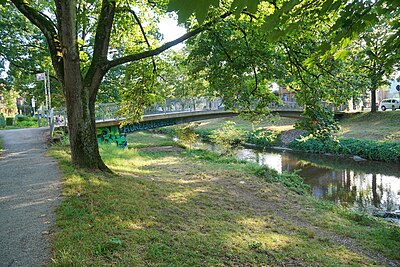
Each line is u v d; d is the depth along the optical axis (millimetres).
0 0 4730
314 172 22500
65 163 10891
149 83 14047
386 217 13031
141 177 11430
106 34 10062
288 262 5586
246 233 6996
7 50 20875
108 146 19797
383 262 6410
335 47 3711
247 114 13039
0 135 20188
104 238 5250
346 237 7941
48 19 10898
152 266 4578
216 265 4926
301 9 2951
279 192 13047
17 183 8820
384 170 22109
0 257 4664
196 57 10742
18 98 71062
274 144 33875
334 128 10086
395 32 4133
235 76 11016
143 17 14445
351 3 2951
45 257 4645
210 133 39750
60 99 31062
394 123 32812
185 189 10664
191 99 31922
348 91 10555
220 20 8492
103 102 29297
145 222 6438
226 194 11227
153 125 27938
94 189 8086
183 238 5863
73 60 9586
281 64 10633
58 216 6184
